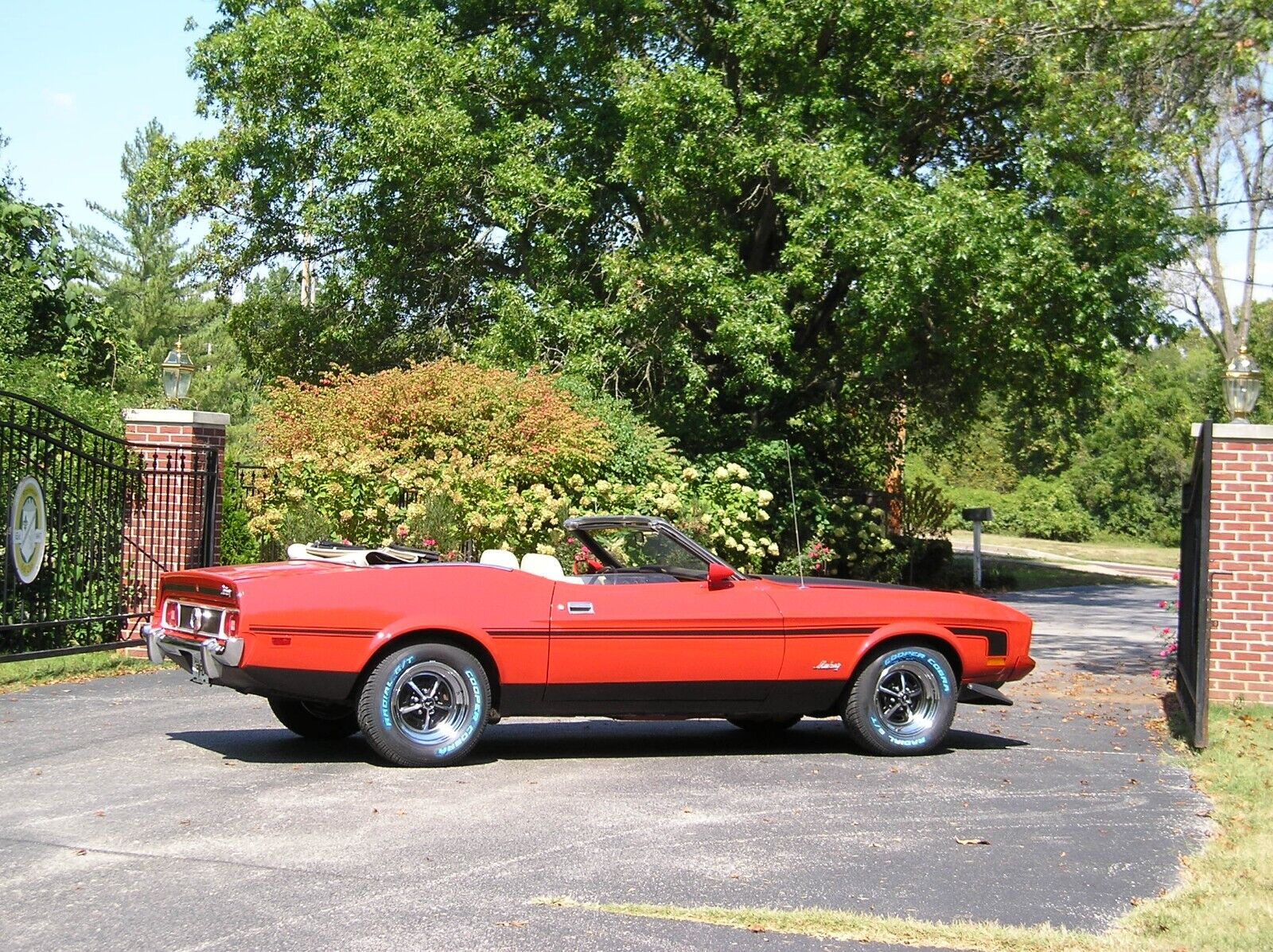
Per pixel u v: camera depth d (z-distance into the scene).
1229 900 5.10
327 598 7.20
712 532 16.38
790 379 21.16
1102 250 18.92
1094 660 14.39
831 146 19.25
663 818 6.29
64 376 17.19
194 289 38.78
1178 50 14.98
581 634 7.65
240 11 24.08
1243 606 10.20
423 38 21.09
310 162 22.61
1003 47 16.14
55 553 11.79
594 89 21.84
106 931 4.48
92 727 8.54
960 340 19.56
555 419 15.39
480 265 23.20
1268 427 10.14
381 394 15.27
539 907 4.85
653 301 19.94
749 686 8.00
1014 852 5.82
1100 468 55.78
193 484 12.70
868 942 4.54
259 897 4.89
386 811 6.27
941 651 8.45
